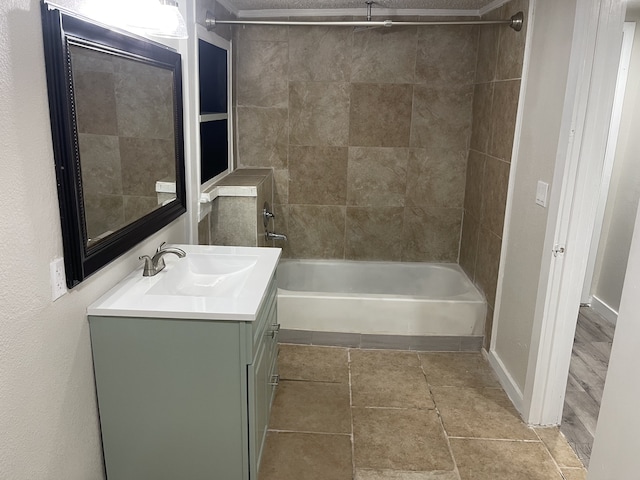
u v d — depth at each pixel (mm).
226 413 1766
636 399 1427
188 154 2531
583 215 2119
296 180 3740
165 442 1804
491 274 3010
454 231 3789
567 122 2053
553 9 2246
